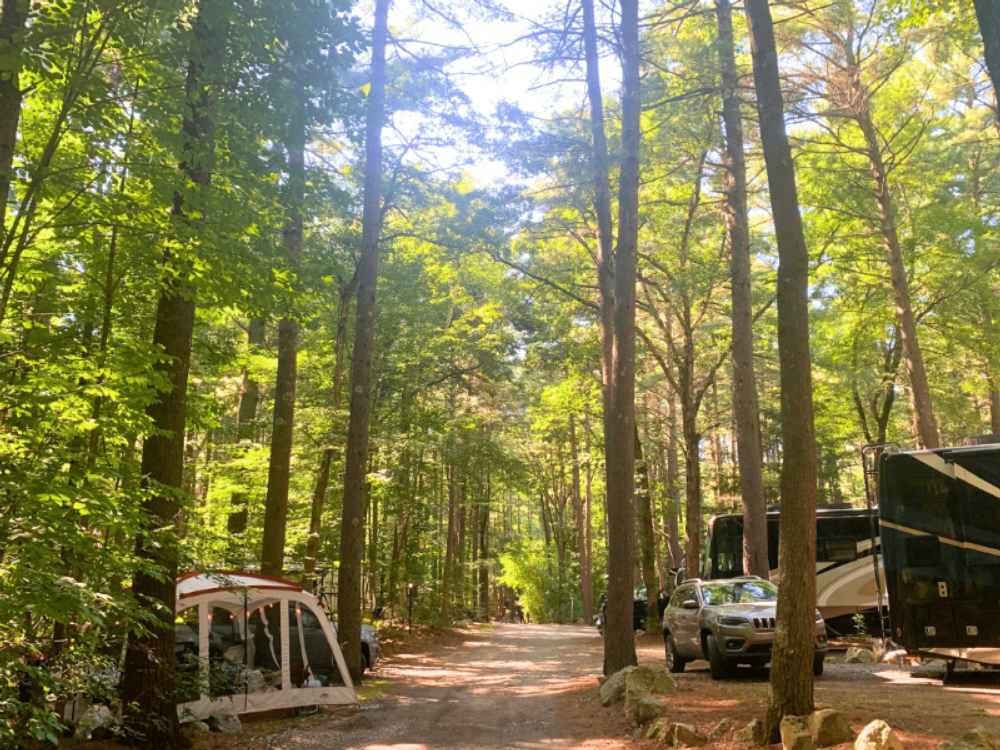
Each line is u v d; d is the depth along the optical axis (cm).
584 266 2372
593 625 4638
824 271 2631
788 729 712
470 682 1548
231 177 898
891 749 620
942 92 2469
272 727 1039
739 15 2148
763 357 2803
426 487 2947
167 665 873
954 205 2497
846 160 2564
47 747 791
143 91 816
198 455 2009
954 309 2503
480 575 5134
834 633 2047
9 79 671
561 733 967
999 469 1101
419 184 1830
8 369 718
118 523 703
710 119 1878
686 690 1077
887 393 3033
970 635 1081
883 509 1166
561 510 5638
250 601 1139
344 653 1480
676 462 3884
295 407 2011
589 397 2777
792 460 790
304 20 838
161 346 807
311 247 1686
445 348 2636
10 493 629
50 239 828
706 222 2320
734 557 2270
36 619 750
